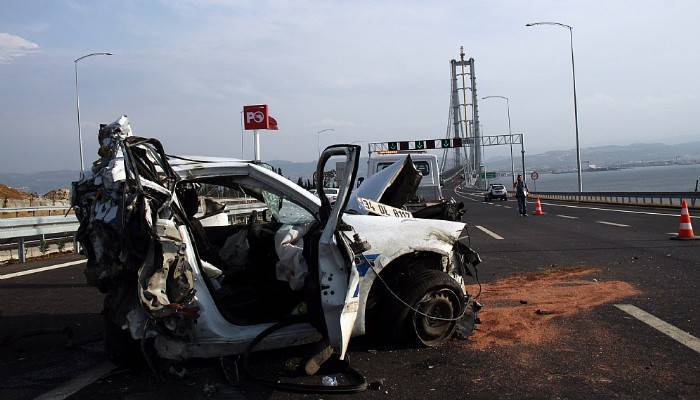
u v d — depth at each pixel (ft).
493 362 14.78
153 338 13.52
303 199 15.26
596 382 13.24
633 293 22.53
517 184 78.38
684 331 17.10
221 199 18.97
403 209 19.86
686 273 26.55
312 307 13.53
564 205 108.78
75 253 42.98
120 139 13.83
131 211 12.61
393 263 15.99
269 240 16.80
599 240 41.65
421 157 48.16
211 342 13.51
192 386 13.76
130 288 13.28
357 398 12.75
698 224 52.54
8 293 26.35
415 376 13.94
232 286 16.20
